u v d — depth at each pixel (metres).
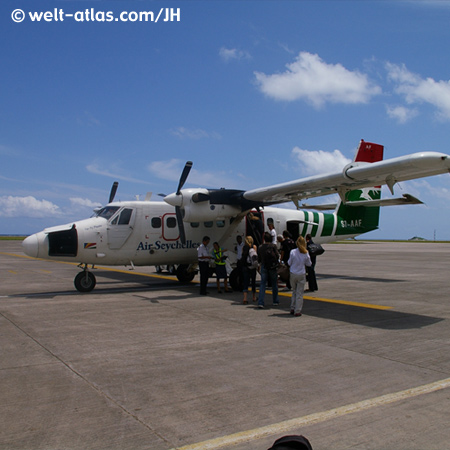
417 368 5.29
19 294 11.48
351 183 10.91
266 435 3.55
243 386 4.66
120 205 12.20
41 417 3.84
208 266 11.48
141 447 3.33
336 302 10.33
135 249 12.26
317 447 3.35
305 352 5.96
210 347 6.19
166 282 14.66
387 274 17.66
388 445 3.39
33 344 6.25
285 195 12.28
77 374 4.98
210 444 3.39
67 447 3.32
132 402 4.20
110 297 10.99
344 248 51.66
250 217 13.85
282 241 12.27
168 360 5.55
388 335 6.98
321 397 4.36
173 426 3.70
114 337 6.71
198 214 12.06
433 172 9.45
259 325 7.68
